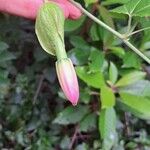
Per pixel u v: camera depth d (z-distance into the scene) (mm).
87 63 277
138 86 271
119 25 278
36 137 329
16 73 334
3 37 325
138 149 329
